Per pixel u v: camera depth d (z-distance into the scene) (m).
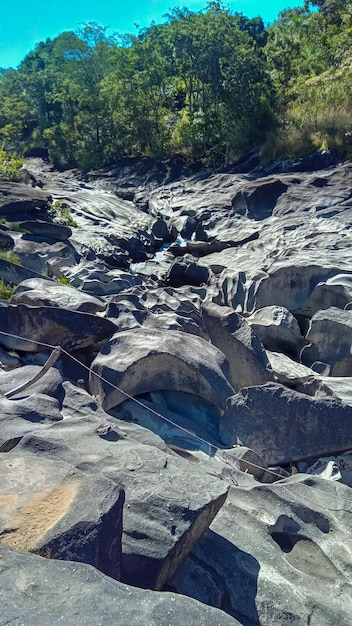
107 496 3.85
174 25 30.23
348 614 4.23
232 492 5.39
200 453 6.22
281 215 17.11
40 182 23.53
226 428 6.87
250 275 12.41
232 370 8.34
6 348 8.01
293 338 9.88
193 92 30.50
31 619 2.56
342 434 6.65
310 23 35.72
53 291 8.95
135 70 31.94
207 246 16.70
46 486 3.96
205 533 4.69
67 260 13.20
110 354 7.31
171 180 26.81
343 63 27.41
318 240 14.20
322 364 8.95
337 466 6.48
